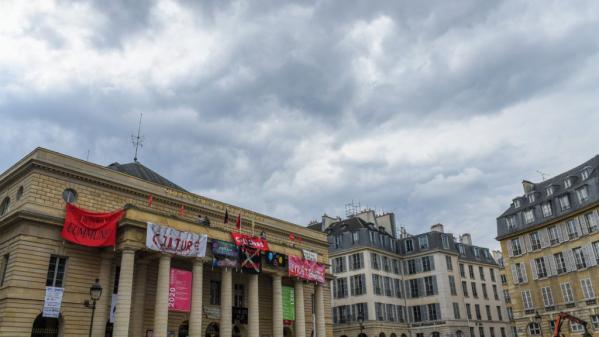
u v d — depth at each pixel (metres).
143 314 34.78
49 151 33.31
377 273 65.81
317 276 45.69
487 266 80.31
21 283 29.41
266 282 45.78
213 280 41.50
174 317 37.22
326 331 50.50
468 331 68.12
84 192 34.47
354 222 70.81
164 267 33.00
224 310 36.50
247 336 40.12
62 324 30.62
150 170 46.31
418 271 70.50
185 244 34.47
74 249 32.28
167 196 39.59
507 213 60.50
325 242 54.12
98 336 31.05
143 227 32.50
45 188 32.41
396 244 73.44
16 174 33.50
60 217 31.94
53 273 31.28
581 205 49.88
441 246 70.50
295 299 43.66
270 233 48.34
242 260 38.56
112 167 42.75
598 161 52.41
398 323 66.62
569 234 51.38
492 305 77.00
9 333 28.14
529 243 56.38
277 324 40.59
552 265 52.97
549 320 52.25
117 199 36.28
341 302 65.75
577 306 49.25
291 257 43.25
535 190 58.06
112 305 33.09
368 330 61.69
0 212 34.28
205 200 42.81
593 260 48.03
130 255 31.50
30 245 30.42
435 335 65.94
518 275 57.19
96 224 32.12
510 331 77.88
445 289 67.44
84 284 32.06
